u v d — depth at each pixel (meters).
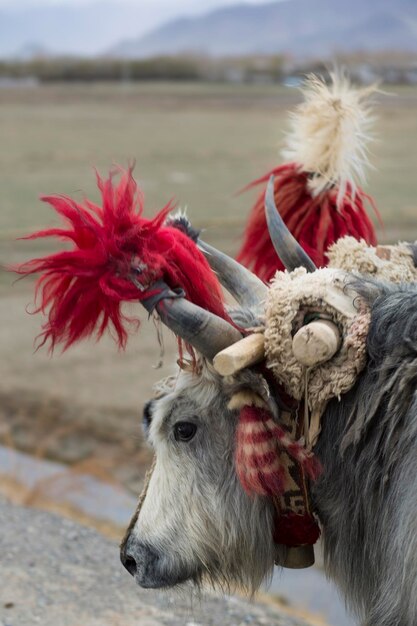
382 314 4.13
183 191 32.62
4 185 33.78
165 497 4.47
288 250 4.85
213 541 4.44
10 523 9.33
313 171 5.86
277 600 8.20
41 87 104.75
